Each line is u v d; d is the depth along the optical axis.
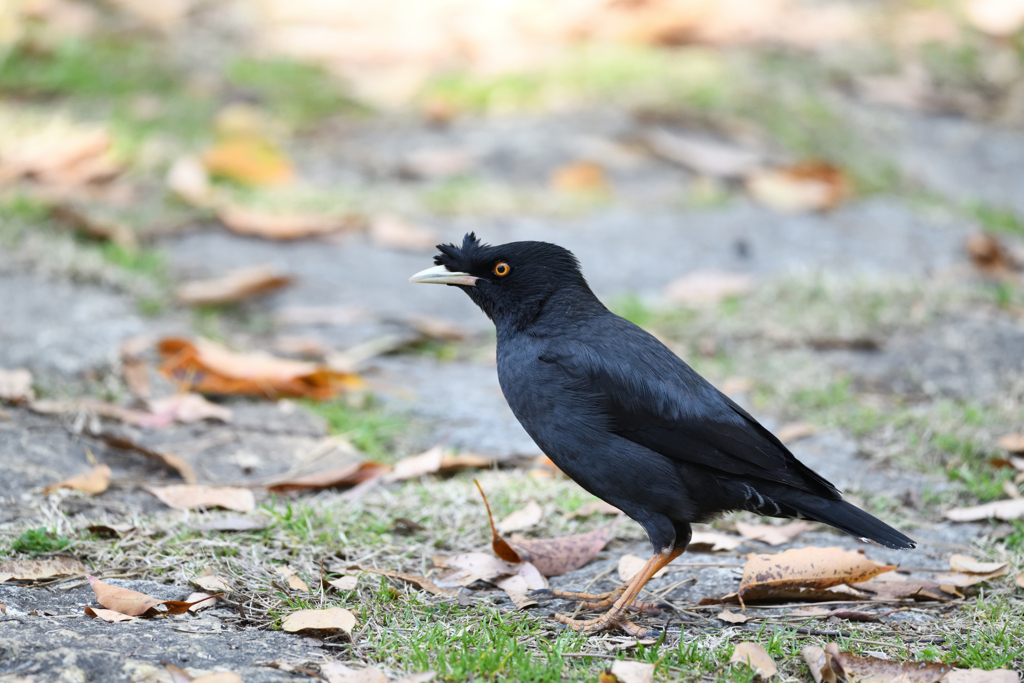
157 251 13.34
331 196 15.38
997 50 24.17
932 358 11.30
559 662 5.85
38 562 6.74
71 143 15.07
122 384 10.08
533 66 20.20
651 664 5.71
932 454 9.40
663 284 13.57
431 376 11.28
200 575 6.79
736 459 6.70
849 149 18.91
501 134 17.91
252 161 15.58
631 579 7.06
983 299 12.66
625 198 16.42
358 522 7.81
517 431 9.92
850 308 12.33
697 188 16.83
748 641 6.27
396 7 23.69
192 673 5.41
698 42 22.47
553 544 7.52
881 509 8.49
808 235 15.37
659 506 6.85
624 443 6.84
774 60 22.02
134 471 8.70
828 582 6.86
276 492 8.47
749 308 12.48
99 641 5.68
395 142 17.61
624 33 22.38
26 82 18.00
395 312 12.63
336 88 19.22
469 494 8.40
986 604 6.85
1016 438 9.33
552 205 15.81
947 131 20.56
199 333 11.49
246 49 20.81
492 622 6.48
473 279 7.46
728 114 18.95
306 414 10.03
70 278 12.01
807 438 9.80
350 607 6.57
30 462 8.45
